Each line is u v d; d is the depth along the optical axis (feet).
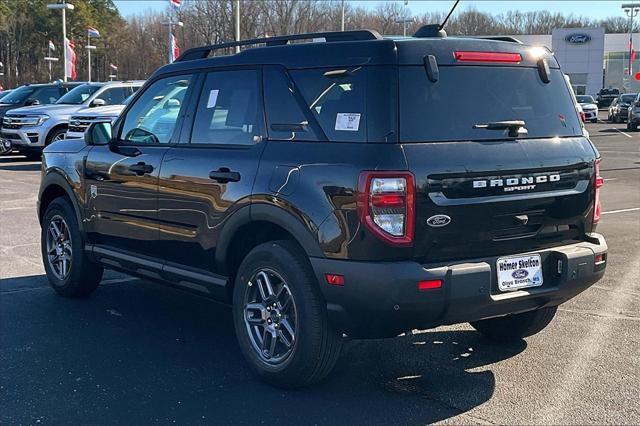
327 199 13.37
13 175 52.95
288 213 13.99
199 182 16.15
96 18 279.90
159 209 17.47
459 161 13.30
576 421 13.34
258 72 15.69
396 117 13.17
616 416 13.55
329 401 14.29
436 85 13.73
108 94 60.29
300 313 14.05
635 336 18.29
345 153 13.39
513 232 14.16
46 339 17.85
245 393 14.65
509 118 14.44
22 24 270.87
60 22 266.77
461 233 13.38
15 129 60.70
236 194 15.15
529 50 15.38
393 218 12.80
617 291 22.62
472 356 16.90
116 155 18.97
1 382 15.11
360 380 15.40
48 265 22.00
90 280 21.12
